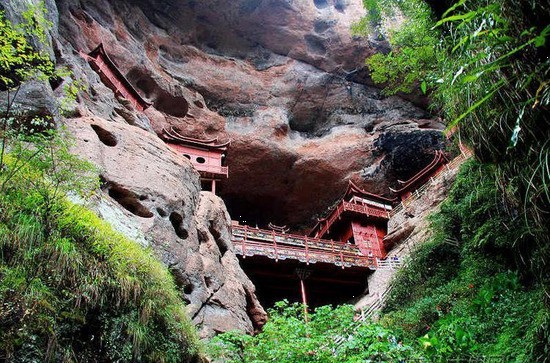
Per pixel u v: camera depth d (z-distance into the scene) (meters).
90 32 22.45
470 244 12.02
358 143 29.45
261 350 7.43
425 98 30.89
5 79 6.27
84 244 5.39
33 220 4.96
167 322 5.95
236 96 29.66
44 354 4.27
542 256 4.17
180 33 29.67
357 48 31.28
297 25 31.47
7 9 9.22
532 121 3.37
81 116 11.50
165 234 10.45
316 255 21.31
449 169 24.06
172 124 26.20
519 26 3.16
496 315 9.09
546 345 6.02
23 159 5.34
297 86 30.97
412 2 10.05
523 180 3.71
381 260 22.84
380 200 28.19
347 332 7.57
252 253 19.91
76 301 4.82
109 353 4.91
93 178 6.23
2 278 4.36
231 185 28.16
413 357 7.02
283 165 28.38
